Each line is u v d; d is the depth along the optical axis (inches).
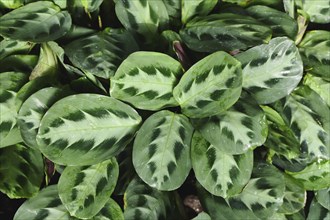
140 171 26.4
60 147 25.7
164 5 29.4
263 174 28.1
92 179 27.0
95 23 30.6
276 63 27.6
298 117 29.3
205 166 27.0
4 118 27.6
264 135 26.3
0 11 29.8
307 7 31.6
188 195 30.2
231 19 28.2
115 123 26.8
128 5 29.0
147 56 26.6
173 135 27.2
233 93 25.9
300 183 29.2
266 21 29.4
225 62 26.0
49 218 27.1
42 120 25.5
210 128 27.0
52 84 28.3
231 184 26.7
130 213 27.4
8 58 28.8
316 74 29.8
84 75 27.7
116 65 26.9
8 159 28.3
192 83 26.9
